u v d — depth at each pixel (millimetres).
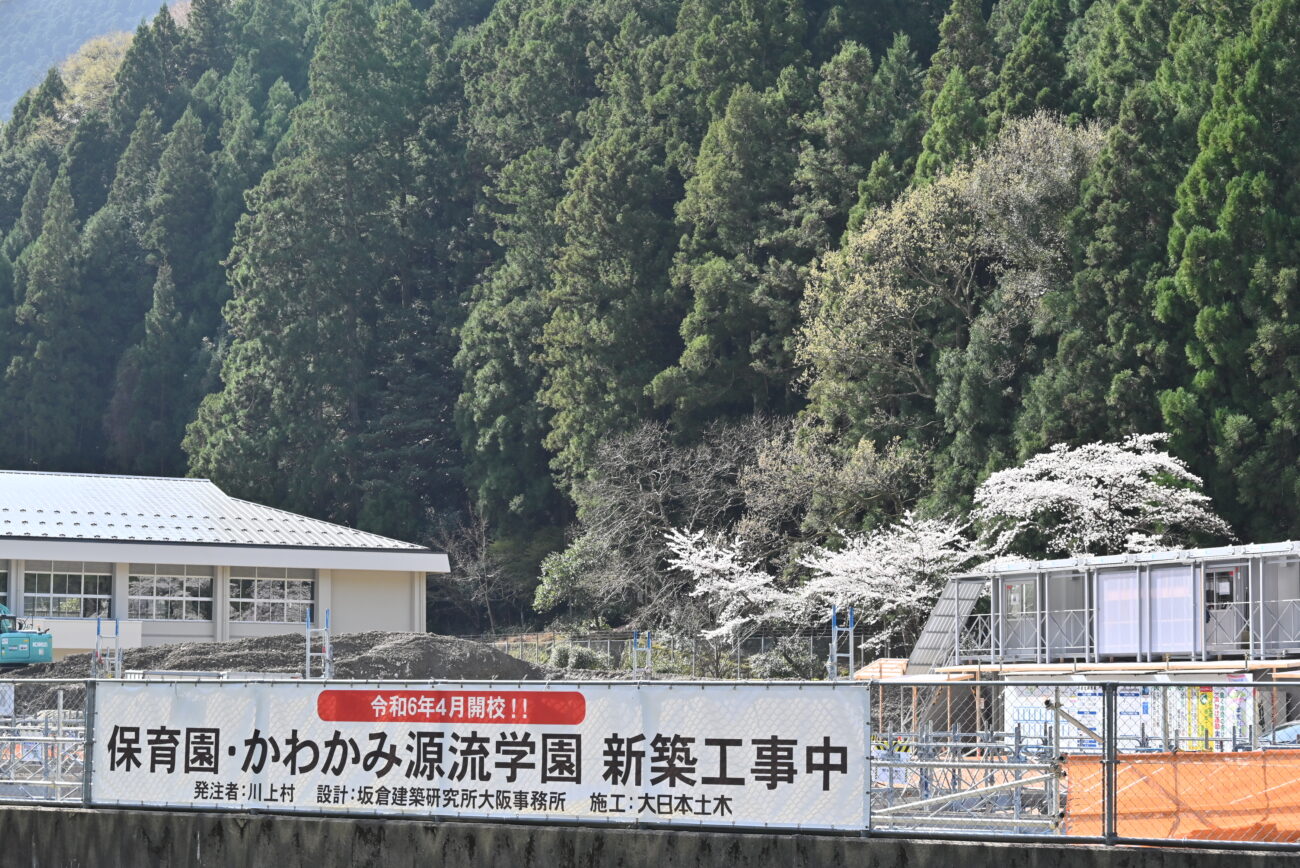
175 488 66688
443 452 99625
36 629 50344
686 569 62125
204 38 156125
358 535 63688
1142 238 58125
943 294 65188
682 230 86312
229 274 105562
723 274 78312
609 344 83125
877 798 16844
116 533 58344
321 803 16328
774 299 77375
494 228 107375
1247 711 27797
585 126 100625
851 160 79188
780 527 68438
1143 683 14938
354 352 101000
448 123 114562
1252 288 53219
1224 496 52875
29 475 64562
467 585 88812
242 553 59031
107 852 16797
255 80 146625
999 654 41281
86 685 17156
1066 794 15148
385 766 16188
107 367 121062
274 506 93312
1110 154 58844
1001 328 61281
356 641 52875
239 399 96938
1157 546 48938
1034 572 40750
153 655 50406
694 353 77750
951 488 59219
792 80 83562
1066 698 31344
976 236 63562
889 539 54344
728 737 15164
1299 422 51469
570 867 15445
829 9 95312
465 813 15891
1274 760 15094
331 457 93750
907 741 18812
